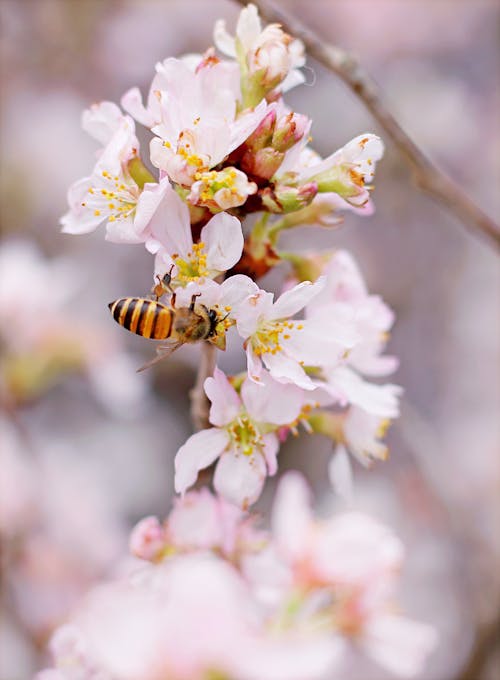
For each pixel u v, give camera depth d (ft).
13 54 1.94
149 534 0.80
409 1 2.12
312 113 1.92
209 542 0.80
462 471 1.59
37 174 1.77
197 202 0.74
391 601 0.82
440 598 1.44
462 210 0.95
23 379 1.20
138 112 0.76
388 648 0.81
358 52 2.13
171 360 1.64
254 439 0.76
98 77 1.98
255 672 0.66
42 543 1.23
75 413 1.63
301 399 0.76
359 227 1.93
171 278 0.75
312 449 1.64
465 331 1.87
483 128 2.05
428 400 1.81
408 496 1.57
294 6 2.12
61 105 1.90
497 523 1.47
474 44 2.15
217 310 0.75
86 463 1.56
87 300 1.68
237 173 0.74
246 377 0.77
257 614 0.79
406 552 1.50
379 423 0.81
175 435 1.69
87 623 0.67
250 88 0.76
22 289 1.20
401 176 1.89
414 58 2.14
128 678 0.67
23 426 1.27
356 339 0.76
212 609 0.67
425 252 1.93
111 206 0.76
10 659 1.15
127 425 1.66
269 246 0.78
